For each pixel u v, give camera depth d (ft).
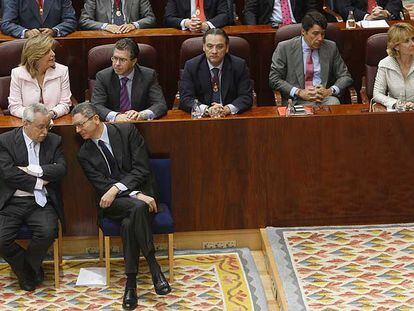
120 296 52.70
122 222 52.31
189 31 69.67
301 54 64.69
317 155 57.16
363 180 57.72
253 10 75.87
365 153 57.26
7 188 53.42
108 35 68.33
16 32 69.36
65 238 57.67
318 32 63.67
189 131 56.18
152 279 52.39
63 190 56.59
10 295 52.85
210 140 56.49
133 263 51.80
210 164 56.90
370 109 58.44
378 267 53.52
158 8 79.36
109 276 53.83
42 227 52.34
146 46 63.72
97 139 54.03
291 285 51.72
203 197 57.47
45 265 56.49
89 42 67.62
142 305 51.55
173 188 57.16
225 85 60.49
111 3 73.56
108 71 59.52
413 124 56.90
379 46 64.39
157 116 58.03
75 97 68.54
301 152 57.06
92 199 56.95
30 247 52.65
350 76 65.26
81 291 53.31
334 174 57.52
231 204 57.72
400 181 57.77
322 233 57.57
